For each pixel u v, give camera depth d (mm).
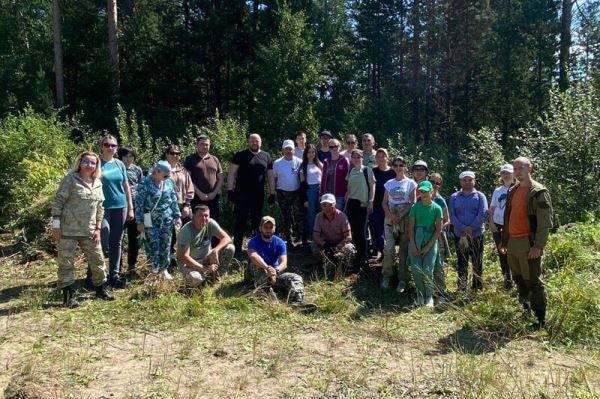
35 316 5824
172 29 25531
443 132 25875
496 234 7160
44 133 11680
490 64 24047
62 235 6109
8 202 10461
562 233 8719
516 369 4734
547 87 22750
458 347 5293
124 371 4562
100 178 6812
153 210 6965
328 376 4520
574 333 5547
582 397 4113
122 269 7895
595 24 24391
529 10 22781
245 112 25422
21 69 21688
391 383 4414
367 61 27484
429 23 25953
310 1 27312
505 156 14047
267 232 7004
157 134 21156
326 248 7828
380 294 7145
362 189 7992
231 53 25844
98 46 24219
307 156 8703
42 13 25844
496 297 6238
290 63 23234
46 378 4371
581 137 11281
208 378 4457
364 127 23719
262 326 5762
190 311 6074
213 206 8289
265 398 4113
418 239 6781
